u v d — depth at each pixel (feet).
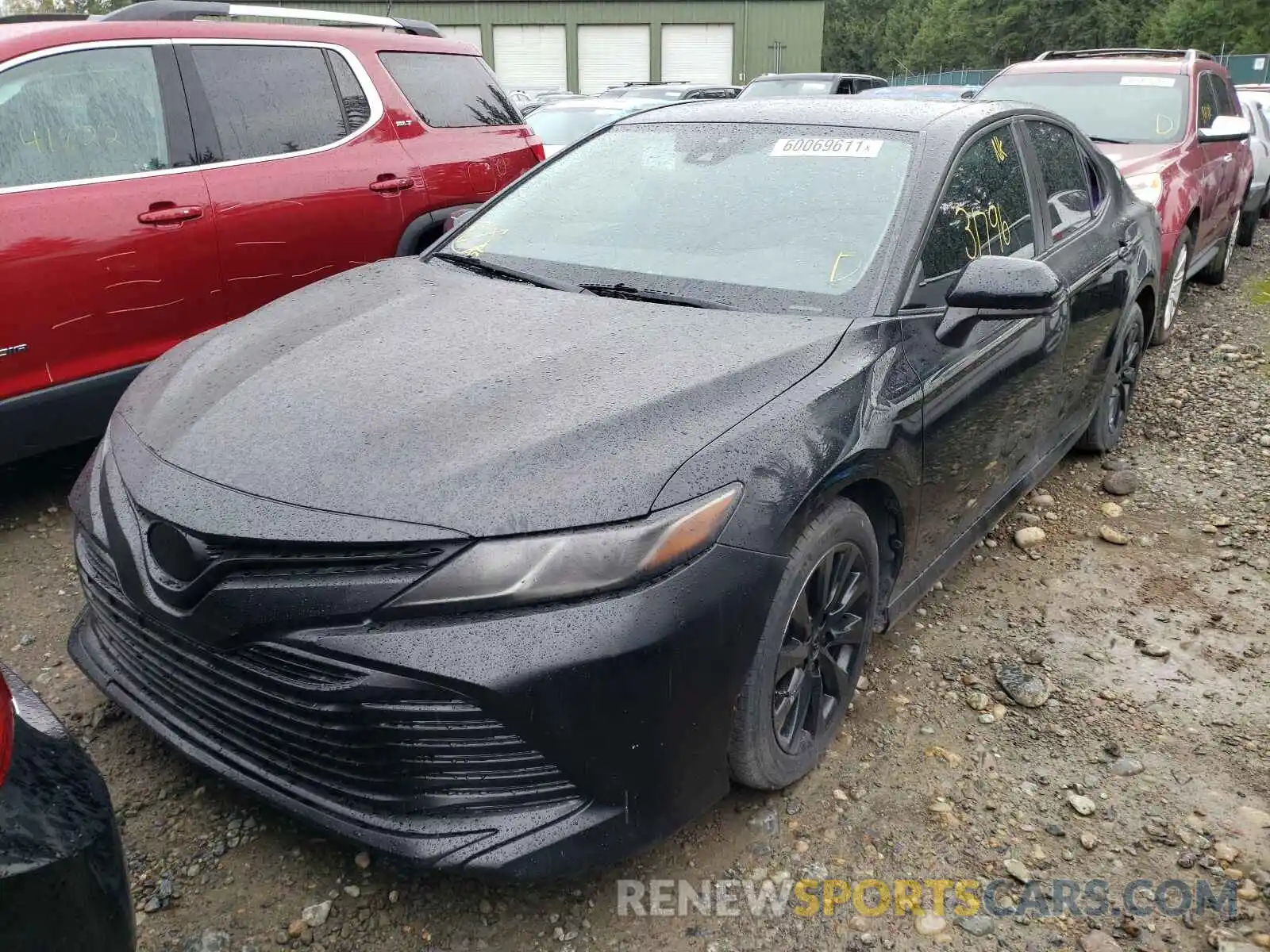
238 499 6.89
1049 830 8.39
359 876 7.71
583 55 124.67
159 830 8.05
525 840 6.61
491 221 11.46
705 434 7.30
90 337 12.86
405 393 7.65
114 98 13.43
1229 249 28.84
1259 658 10.90
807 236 9.79
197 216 13.88
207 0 15.43
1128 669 10.68
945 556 10.71
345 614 6.49
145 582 7.20
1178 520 14.12
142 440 7.95
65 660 10.26
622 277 9.82
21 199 12.14
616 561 6.56
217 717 7.36
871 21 289.74
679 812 7.12
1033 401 11.60
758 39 124.26
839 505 8.16
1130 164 20.90
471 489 6.65
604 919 7.40
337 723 6.60
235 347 9.03
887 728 9.58
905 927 7.43
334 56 16.46
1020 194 11.87
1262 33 129.49
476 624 6.41
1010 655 10.85
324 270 15.74
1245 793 8.87
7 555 12.43
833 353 8.49
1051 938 7.38
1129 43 182.39
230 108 14.71
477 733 6.49
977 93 26.02
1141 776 9.05
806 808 8.51
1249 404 18.57
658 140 11.60
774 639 7.53
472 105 19.02
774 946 7.25
